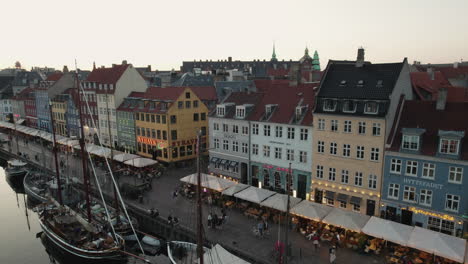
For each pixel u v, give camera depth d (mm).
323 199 42969
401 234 29844
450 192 33375
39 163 69250
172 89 64750
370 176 38688
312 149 43125
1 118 126500
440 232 31859
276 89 51688
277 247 31781
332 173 41719
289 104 47875
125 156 60312
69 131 92688
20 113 117188
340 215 33719
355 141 39156
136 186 48688
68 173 60469
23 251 42156
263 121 47812
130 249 38188
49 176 60938
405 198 36562
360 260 31453
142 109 66375
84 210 46062
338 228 36531
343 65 43875
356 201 39469
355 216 33469
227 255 28266
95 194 51750
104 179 56375
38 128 107125
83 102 85062
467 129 34062
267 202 38594
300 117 44500
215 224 38625
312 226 37094
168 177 57156
